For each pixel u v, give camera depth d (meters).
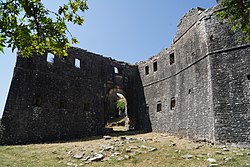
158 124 23.16
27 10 5.29
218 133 15.00
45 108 20.11
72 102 22.06
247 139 13.90
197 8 19.31
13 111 18.31
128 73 27.92
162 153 12.94
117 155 12.82
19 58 19.78
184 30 20.86
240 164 9.98
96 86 24.45
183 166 10.41
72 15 6.23
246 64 15.12
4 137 17.41
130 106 27.38
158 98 23.95
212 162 10.55
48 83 20.88
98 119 23.59
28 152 14.06
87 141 18.53
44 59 21.19
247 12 7.72
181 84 20.50
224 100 15.38
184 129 19.00
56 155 13.22
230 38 16.20
